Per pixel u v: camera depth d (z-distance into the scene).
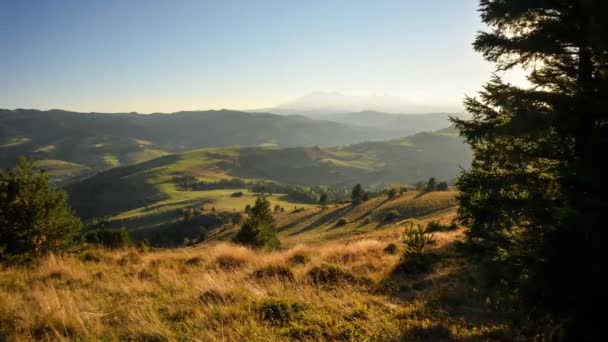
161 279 8.19
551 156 5.67
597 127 4.66
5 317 5.49
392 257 11.09
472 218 8.12
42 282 8.20
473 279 7.41
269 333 4.86
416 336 4.90
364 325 5.19
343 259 11.19
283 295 6.57
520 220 5.95
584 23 4.64
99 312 5.87
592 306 4.03
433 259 9.69
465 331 5.06
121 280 8.31
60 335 4.82
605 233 3.88
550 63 5.91
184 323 5.24
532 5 5.22
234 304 6.08
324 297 6.40
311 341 4.66
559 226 4.34
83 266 9.88
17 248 11.00
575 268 4.07
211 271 8.73
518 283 4.94
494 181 6.59
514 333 4.97
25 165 11.91
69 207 13.00
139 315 5.50
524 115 5.09
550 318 4.80
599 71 4.84
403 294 7.21
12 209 11.09
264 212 54.62
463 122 7.93
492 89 6.06
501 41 5.70
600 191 4.05
